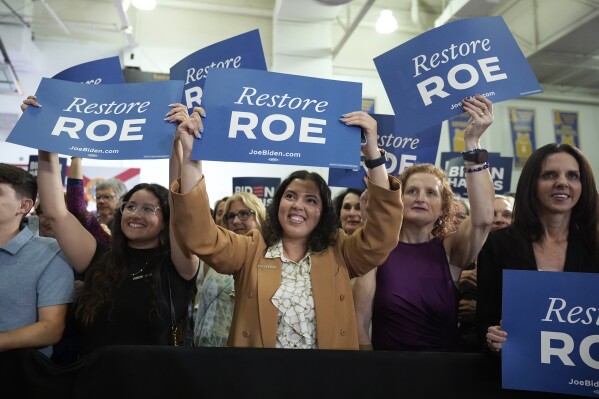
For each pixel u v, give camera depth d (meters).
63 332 1.52
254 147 1.42
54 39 7.32
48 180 1.56
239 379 1.25
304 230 1.57
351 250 1.56
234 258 1.53
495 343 1.21
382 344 1.64
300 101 1.47
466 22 1.59
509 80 1.52
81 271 1.68
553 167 1.50
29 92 7.13
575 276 1.19
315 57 7.43
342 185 2.26
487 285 1.52
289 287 1.49
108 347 1.25
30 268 1.51
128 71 7.02
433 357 1.27
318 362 1.26
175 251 1.62
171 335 1.62
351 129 1.45
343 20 8.01
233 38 1.87
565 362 1.17
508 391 1.25
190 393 1.24
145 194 1.72
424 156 2.39
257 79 1.49
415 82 1.59
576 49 7.17
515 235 1.54
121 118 1.47
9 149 7.01
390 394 1.25
